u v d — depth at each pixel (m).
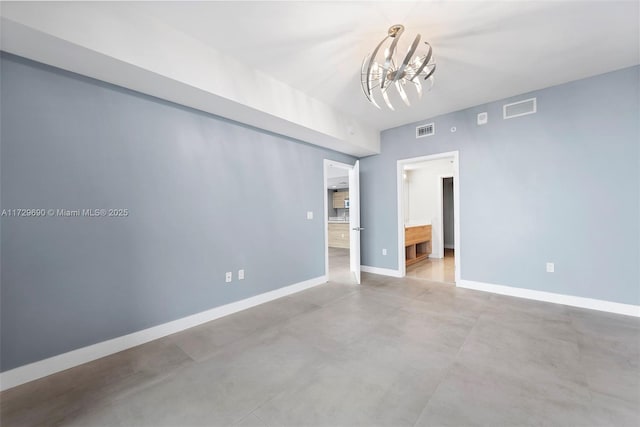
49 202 1.88
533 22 2.03
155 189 2.40
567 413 1.42
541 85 3.05
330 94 3.23
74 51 1.74
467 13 1.93
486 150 3.54
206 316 2.74
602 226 2.82
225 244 2.92
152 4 1.84
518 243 3.33
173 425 1.40
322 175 4.19
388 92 3.21
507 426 1.35
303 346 2.20
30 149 1.82
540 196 3.17
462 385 1.67
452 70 2.73
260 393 1.63
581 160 2.92
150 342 2.32
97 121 2.09
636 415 1.40
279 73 2.76
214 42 2.27
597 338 2.23
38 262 1.84
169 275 2.49
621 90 2.71
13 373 1.73
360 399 1.57
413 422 1.38
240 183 3.07
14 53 1.75
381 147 4.65
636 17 1.97
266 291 3.34
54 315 1.89
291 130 3.36
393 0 1.80
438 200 6.28
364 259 4.98
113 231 2.17
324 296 3.52
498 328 2.46
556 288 3.09
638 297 2.65
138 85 2.19
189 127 2.63
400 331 2.44
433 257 6.27
